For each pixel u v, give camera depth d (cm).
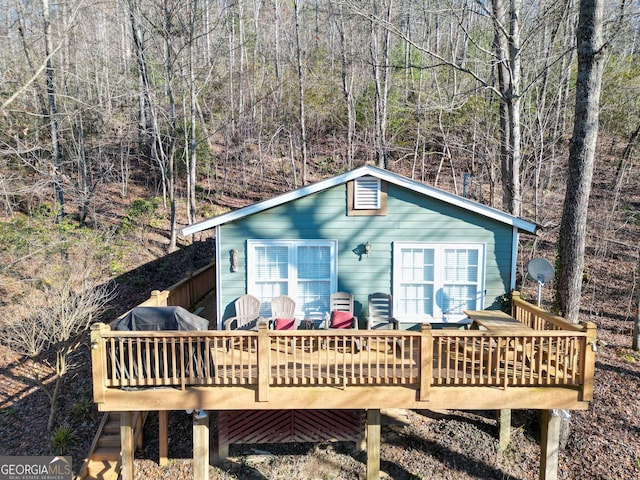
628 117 2328
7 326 1416
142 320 843
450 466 1004
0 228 1891
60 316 1262
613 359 1305
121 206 2478
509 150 1369
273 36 3247
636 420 1077
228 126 2905
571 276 989
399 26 2322
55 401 1195
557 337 807
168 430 1138
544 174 2119
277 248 1070
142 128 2716
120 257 1973
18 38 2039
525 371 838
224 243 1065
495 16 1301
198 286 1486
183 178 2764
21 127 2041
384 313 1045
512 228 1058
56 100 2214
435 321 1075
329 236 1068
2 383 1352
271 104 3089
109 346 819
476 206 1042
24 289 1617
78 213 2256
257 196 2634
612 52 2250
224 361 804
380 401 815
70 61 2606
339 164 2903
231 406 812
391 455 1030
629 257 1894
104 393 797
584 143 963
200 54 2941
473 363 818
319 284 1077
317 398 811
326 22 3072
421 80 2459
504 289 1068
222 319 1072
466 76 2309
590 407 1130
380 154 2267
